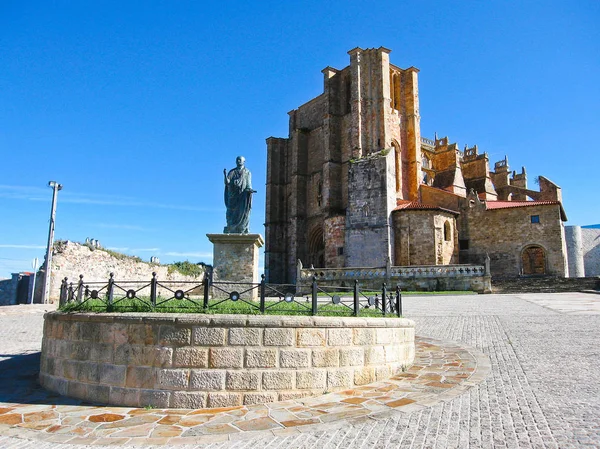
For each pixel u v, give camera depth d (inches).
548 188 2566.4
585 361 439.8
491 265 1824.6
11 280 1604.3
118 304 407.8
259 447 260.1
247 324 360.2
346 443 259.3
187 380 349.4
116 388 360.5
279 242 2519.7
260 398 353.4
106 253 1632.6
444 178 2456.9
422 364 470.6
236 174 711.7
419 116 2279.8
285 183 2588.6
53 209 1418.6
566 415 289.6
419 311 911.7
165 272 1877.5
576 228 2470.5
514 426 273.1
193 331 354.9
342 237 1903.3
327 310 432.1
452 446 246.4
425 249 1724.9
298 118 2593.5
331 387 377.7
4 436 285.3
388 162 1802.4
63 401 367.9
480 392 352.2
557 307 890.7
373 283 1529.3
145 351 358.0
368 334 409.4
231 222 699.4
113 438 280.4
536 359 457.7
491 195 2581.2
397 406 327.6
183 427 300.2
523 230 1784.0
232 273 676.1
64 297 474.6
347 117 2186.3
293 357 366.6
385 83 2090.3
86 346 378.6
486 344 556.7
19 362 531.8
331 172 2164.1
